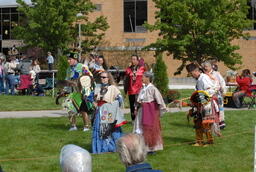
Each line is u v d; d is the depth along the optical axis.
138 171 3.36
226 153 9.28
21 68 22.52
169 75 38.03
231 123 12.75
